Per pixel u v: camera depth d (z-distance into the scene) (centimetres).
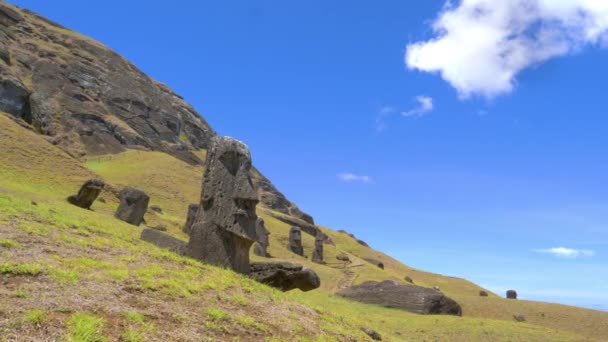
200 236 1833
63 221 1717
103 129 11025
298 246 7044
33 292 907
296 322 1259
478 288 7638
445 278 8731
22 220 1525
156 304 1037
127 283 1117
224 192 1861
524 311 4053
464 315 3909
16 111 9250
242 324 1080
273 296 1510
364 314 2823
